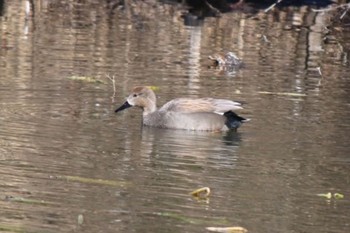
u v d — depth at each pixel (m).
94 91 18.62
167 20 27.83
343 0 30.69
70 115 16.73
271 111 17.53
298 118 17.06
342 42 25.94
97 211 11.87
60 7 29.06
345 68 22.22
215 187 12.92
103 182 12.94
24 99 17.62
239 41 25.27
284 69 21.73
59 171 13.34
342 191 12.93
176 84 19.59
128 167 13.71
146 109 16.64
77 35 24.58
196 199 12.41
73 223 11.44
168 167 13.80
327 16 30.03
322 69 21.98
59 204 12.05
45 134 15.32
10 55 21.67
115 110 16.77
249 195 12.66
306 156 14.59
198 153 14.65
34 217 11.58
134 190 12.68
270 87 19.67
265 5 31.20
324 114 17.41
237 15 29.64
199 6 30.72
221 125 16.36
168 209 12.01
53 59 21.44
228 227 11.35
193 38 24.95
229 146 15.13
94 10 28.89
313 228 11.53
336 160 14.41
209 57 22.12
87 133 15.59
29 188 12.57
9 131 15.34
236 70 21.41
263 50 24.19
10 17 26.84
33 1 29.48
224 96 18.61
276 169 13.85
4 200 12.09
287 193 12.76
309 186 13.10
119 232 11.21
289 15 30.02
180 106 16.55
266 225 11.57
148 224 11.46
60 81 19.30
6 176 13.02
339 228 11.57
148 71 20.69
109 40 24.12
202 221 11.62
